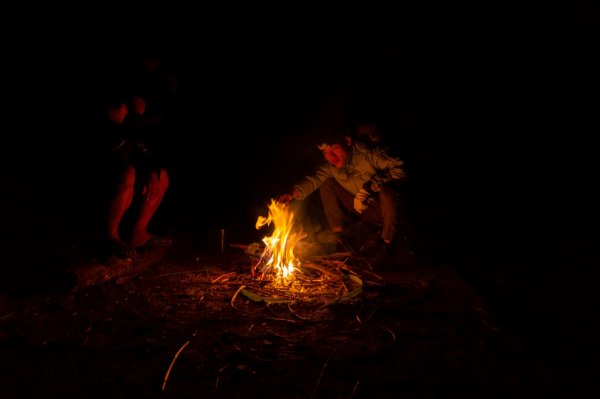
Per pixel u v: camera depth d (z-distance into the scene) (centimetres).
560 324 393
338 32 861
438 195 755
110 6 689
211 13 802
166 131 770
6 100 649
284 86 848
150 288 444
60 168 546
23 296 409
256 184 784
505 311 417
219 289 446
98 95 457
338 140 548
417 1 873
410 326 378
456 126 903
